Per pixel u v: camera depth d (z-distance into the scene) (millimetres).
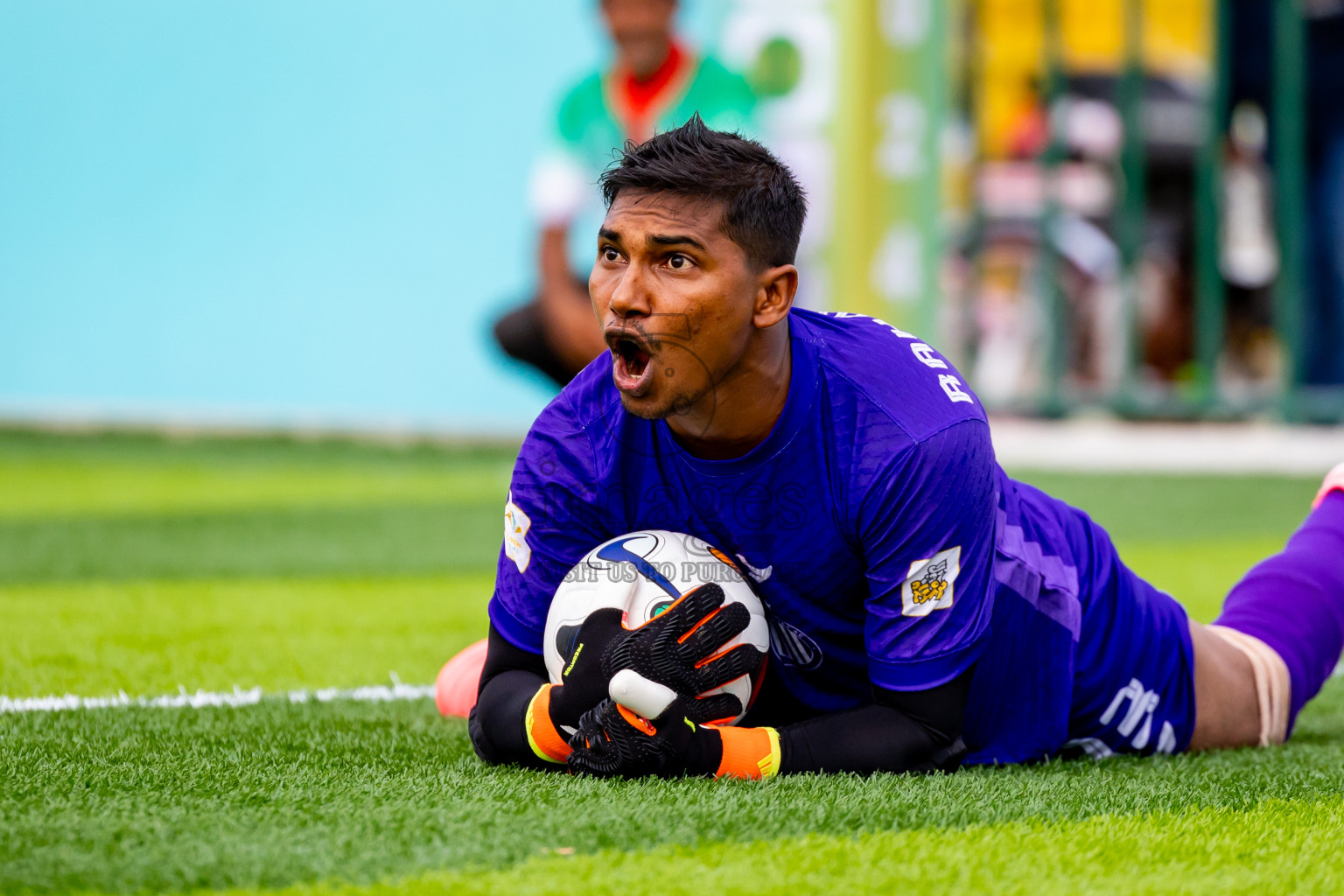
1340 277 45438
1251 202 45406
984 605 8297
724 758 8094
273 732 10227
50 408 39281
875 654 8328
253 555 22078
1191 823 7562
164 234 39281
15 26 38344
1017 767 9211
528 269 39375
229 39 39000
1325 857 6988
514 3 39219
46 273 39062
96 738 9758
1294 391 45219
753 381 7730
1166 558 22094
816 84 39438
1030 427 45406
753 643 8359
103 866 6527
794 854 6762
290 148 39406
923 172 40875
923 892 6316
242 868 6516
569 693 8133
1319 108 44906
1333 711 12336
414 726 10578
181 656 13891
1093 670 9570
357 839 6934
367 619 16688
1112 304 45219
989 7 43969
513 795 7789
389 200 39438
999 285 44938
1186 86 44906
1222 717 10148
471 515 27031
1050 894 6348
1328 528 11180
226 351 39688
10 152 38688
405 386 39875
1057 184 44469
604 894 6199
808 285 39969
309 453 36812
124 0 38625
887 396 8031
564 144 31375
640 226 7293
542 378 39906
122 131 39062
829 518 8172
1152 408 45125
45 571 20016
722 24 38906
